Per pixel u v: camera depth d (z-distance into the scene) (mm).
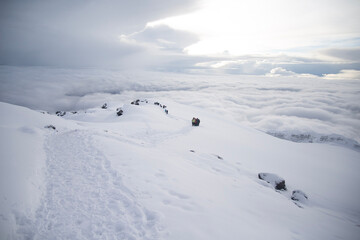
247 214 8117
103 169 10328
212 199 8500
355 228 10102
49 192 8383
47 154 12945
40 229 6242
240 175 15594
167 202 7500
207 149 23219
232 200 9227
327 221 10156
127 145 15008
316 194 17594
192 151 19406
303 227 8484
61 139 16281
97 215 6789
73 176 9773
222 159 18922
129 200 7488
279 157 28453
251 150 28297
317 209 12945
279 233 7195
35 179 9203
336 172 27906
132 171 10000
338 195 18719
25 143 13500
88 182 9078
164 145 21094
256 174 17125
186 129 33656
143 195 7840
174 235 5797
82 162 11438
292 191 15992
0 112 20719
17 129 16531
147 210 6895
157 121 36219
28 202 7363
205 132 33625
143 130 27562
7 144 12094
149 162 11477
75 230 6172
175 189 8578
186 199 7863
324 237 8039
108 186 8609
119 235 5895
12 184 7953
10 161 9852
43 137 16734
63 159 12039
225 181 12039
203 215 6922
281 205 10469
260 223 7602
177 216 6680
